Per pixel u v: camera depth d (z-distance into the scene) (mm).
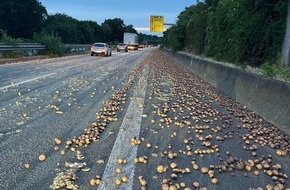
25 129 6254
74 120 7098
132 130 6477
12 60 24781
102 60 31312
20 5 59719
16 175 4199
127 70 20484
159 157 5066
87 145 5469
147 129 6609
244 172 4680
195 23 27344
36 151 5098
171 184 4090
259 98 8820
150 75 17859
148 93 11242
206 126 7016
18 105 8344
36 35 36625
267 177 4539
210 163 4926
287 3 9461
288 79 8336
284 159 5277
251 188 4160
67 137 5871
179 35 37625
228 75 12766
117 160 4832
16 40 28922
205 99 10750
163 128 6766
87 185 4000
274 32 10117
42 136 5871
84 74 16844
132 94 10859
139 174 4383
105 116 7551
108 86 12578
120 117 7566
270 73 9094
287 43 9406
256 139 6211
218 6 17203
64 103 8906
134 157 4988
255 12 11117
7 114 7352
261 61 10922
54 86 11969
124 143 5648
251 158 5242
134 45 80000
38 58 29984
